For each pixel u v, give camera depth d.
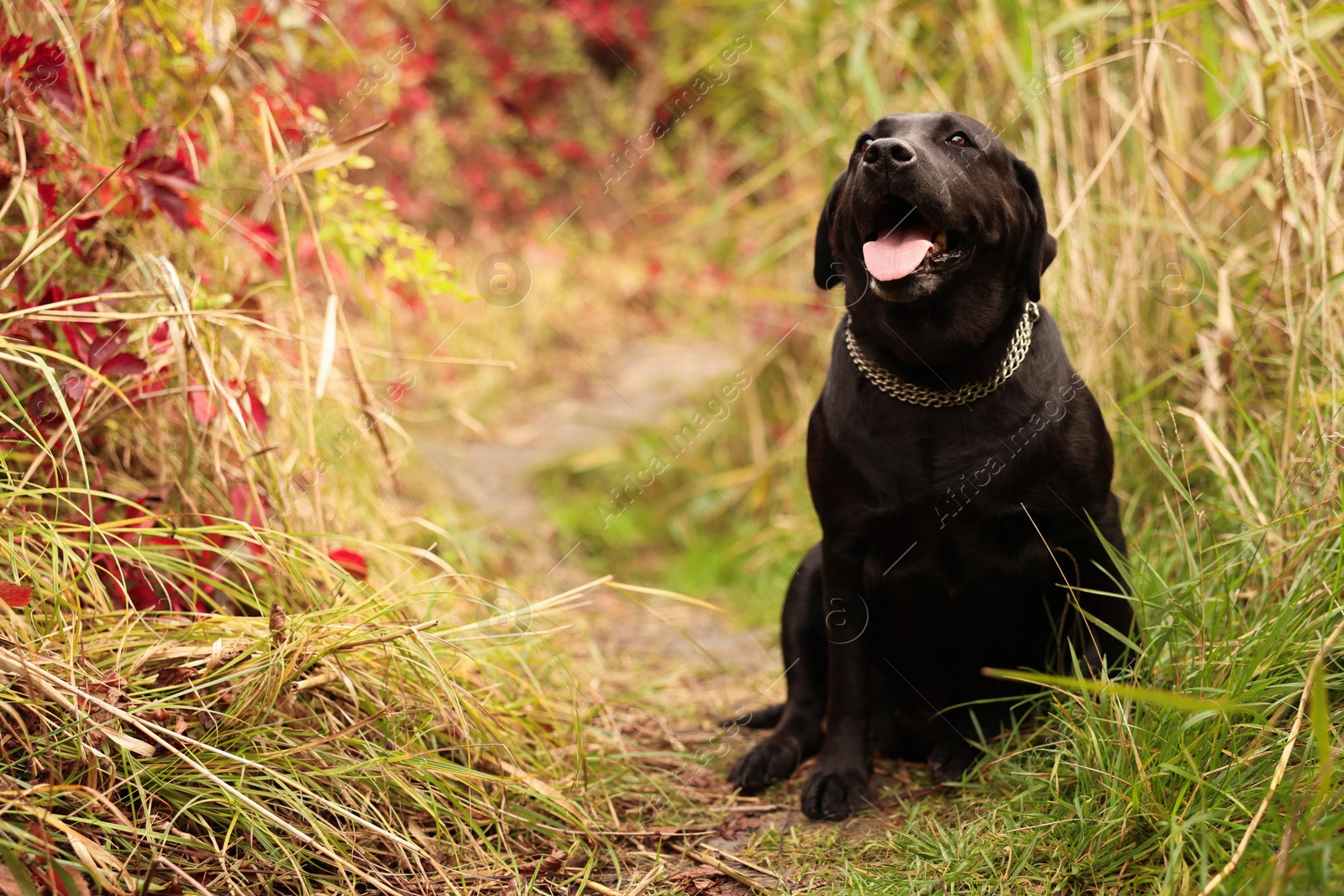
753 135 5.26
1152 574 2.21
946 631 2.28
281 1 2.87
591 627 3.61
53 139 2.36
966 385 2.12
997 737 2.26
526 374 6.18
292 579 2.22
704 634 3.55
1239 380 2.69
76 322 2.23
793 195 4.57
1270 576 2.16
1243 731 1.76
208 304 2.41
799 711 2.48
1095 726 1.88
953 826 2.02
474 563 3.60
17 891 1.44
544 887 1.86
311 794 1.76
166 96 2.78
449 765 1.95
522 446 5.36
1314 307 2.40
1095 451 2.16
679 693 2.95
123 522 1.99
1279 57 2.59
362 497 2.93
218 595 2.32
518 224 7.64
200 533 2.06
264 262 2.81
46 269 2.39
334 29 3.04
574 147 7.89
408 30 6.69
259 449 2.50
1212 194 2.96
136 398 2.24
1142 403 2.80
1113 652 2.16
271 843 1.75
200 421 2.37
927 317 2.09
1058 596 2.22
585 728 2.49
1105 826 1.70
